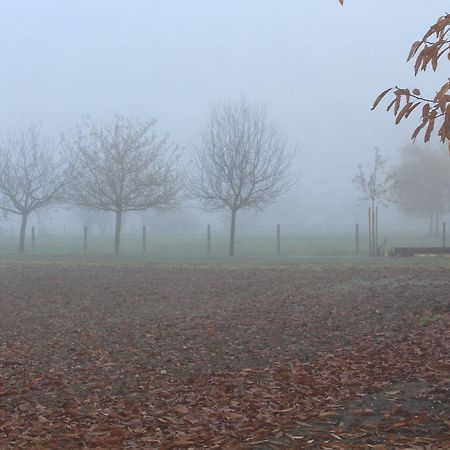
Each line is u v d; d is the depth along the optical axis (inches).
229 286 756.0
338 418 271.4
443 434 236.8
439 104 175.8
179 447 242.5
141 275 864.3
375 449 223.8
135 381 388.5
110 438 254.4
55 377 399.5
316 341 481.1
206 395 339.0
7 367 431.8
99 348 487.2
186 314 611.5
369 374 358.0
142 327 559.8
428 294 594.9
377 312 552.4
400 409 271.3
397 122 191.3
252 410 296.5
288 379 363.6
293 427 260.1
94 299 701.9
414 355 395.5
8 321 599.2
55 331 555.2
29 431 275.7
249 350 463.8
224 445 241.1
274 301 650.2
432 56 181.6
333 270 848.9
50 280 827.4
